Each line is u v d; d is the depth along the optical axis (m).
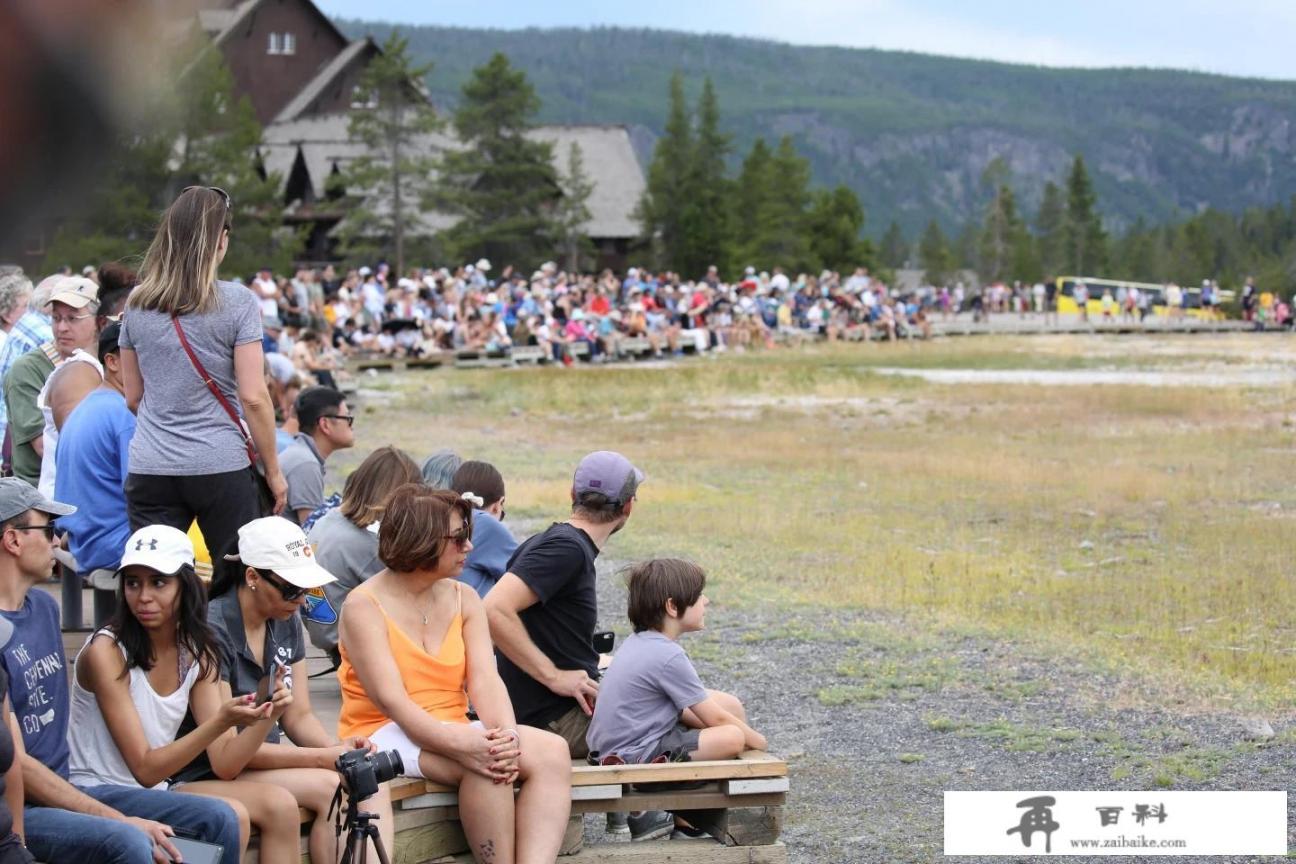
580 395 34.53
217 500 5.84
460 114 70.81
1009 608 12.29
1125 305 73.12
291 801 4.96
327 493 17.48
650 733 5.84
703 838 5.82
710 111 93.56
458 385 35.66
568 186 76.12
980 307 77.50
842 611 12.20
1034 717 9.00
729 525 16.86
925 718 9.01
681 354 49.78
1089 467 22.59
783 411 32.22
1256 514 17.88
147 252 5.89
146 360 5.82
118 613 4.91
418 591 5.38
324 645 7.34
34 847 4.44
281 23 77.31
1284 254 126.56
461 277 48.62
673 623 6.01
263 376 5.90
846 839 6.94
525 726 5.56
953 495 19.67
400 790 5.19
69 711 4.87
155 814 4.75
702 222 88.62
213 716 4.88
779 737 8.71
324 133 74.25
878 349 53.84
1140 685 9.71
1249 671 10.10
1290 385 38.25
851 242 112.56
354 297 41.12
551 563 5.98
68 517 6.72
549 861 5.18
